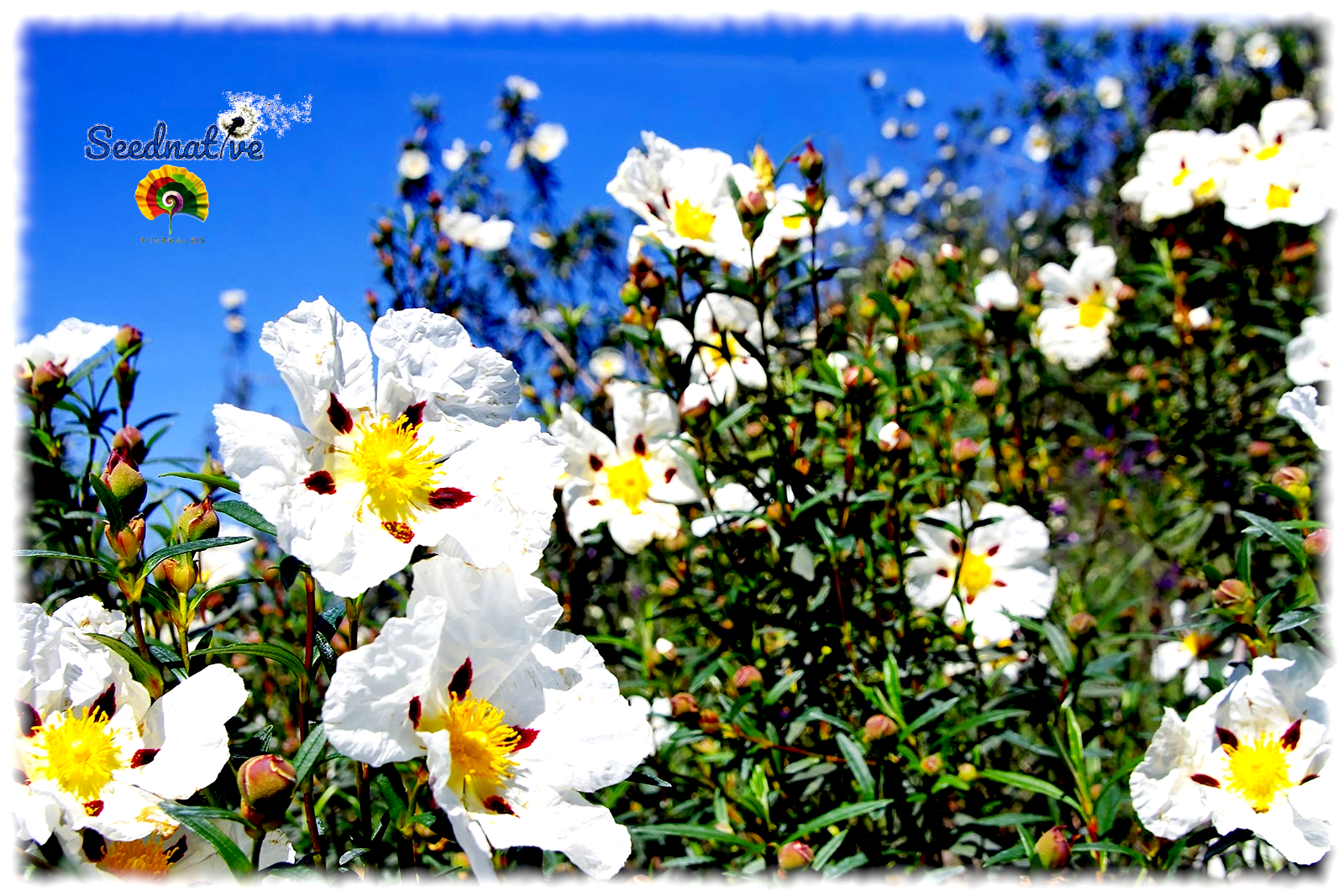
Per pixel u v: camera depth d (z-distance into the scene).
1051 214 1.82
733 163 0.60
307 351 0.37
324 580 0.35
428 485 0.38
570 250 1.05
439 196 0.85
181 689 0.36
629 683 0.60
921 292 1.07
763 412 0.58
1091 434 0.76
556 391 0.80
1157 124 1.62
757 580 0.59
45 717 0.35
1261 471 0.73
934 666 0.62
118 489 0.38
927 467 0.65
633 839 0.51
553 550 0.71
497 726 0.35
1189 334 0.78
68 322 0.50
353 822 0.40
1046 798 0.54
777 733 0.53
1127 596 0.89
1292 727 0.44
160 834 0.35
